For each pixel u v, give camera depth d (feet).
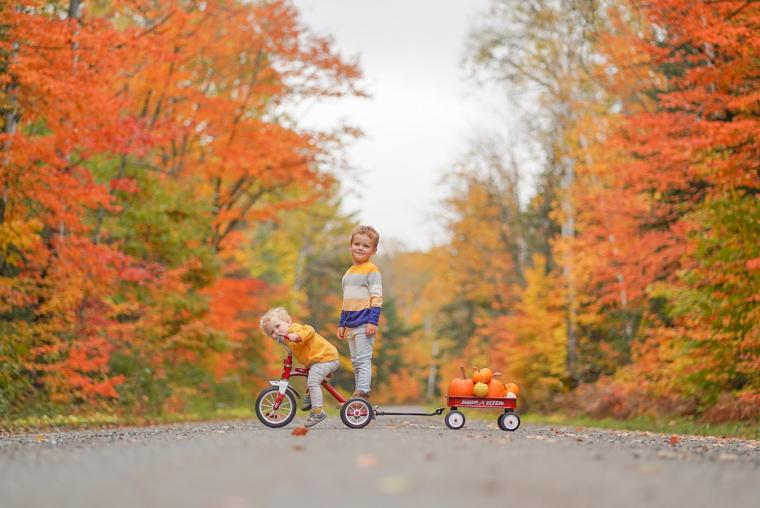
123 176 64.75
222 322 75.56
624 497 12.76
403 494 12.25
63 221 48.39
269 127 77.51
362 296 29.37
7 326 49.26
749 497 13.88
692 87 52.37
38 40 44.16
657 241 58.65
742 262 48.19
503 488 13.01
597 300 88.28
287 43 75.97
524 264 121.70
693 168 49.24
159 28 60.64
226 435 25.09
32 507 11.66
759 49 45.60
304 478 13.80
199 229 73.10
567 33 86.02
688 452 22.72
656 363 62.85
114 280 58.08
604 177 74.95
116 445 22.38
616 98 70.13
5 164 45.14
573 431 39.60
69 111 45.88
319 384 29.01
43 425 44.55
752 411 47.21
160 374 64.49
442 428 30.81
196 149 81.00
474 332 148.56
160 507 11.40
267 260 130.72
